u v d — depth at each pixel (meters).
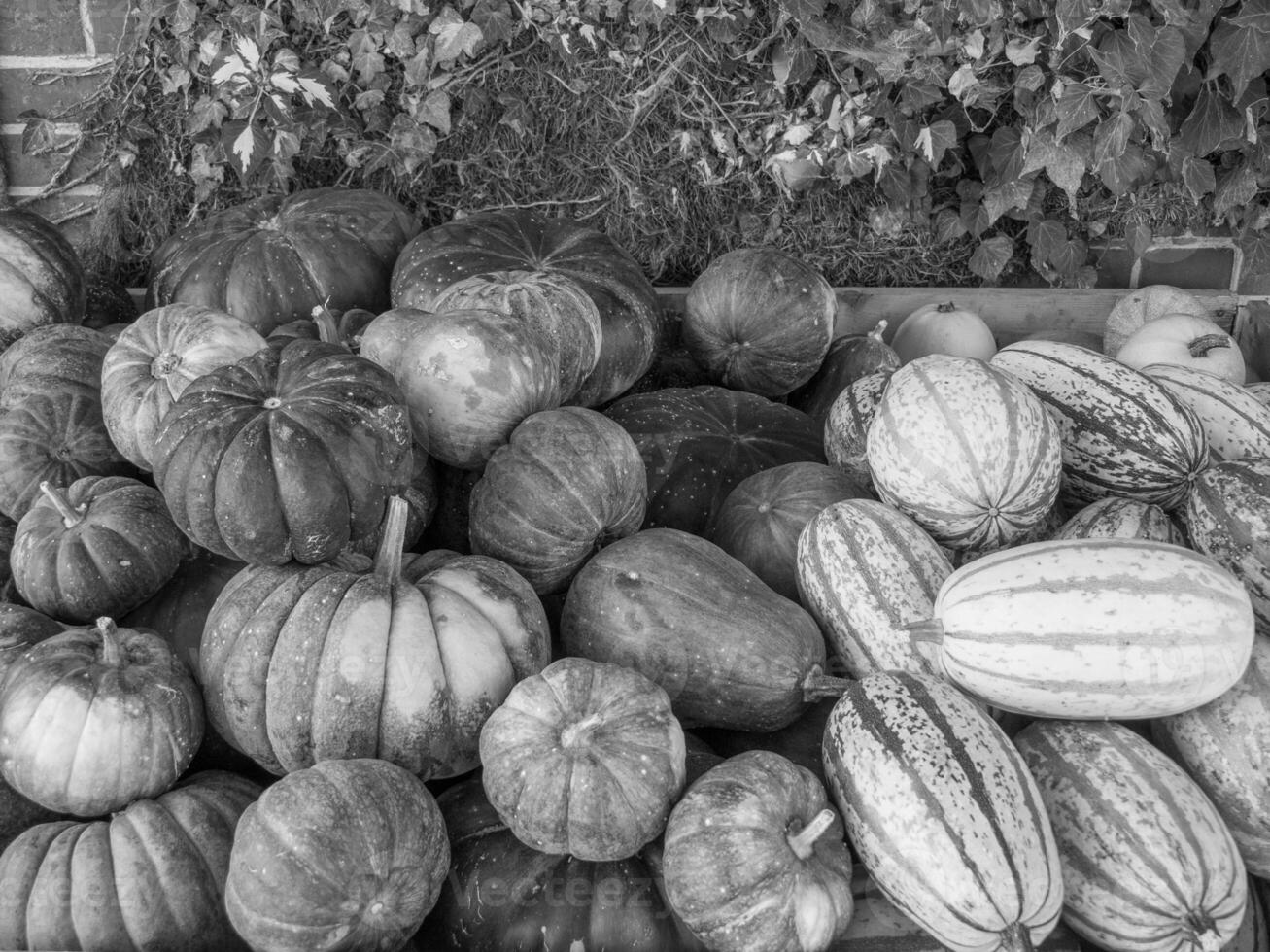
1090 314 1.77
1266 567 1.17
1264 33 1.60
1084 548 1.10
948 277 1.80
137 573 1.19
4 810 1.10
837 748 1.07
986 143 1.71
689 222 1.73
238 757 1.19
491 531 1.23
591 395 1.47
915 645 1.15
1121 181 1.67
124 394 1.25
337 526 1.11
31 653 1.11
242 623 1.11
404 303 1.49
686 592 1.17
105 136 1.67
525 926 1.04
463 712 1.10
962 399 1.19
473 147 1.69
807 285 1.53
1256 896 1.14
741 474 1.41
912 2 1.62
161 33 1.61
